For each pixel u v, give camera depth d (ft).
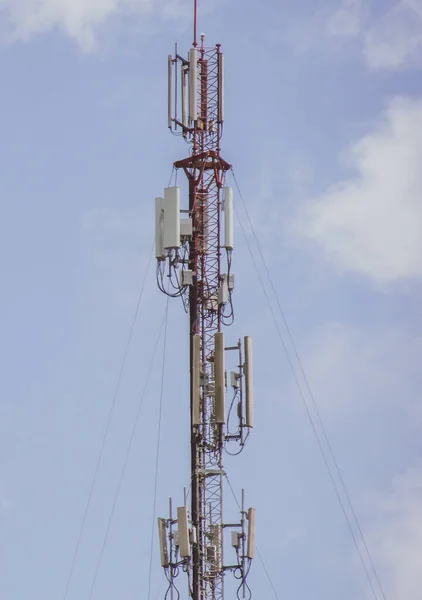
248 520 481.46
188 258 491.72
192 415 483.10
